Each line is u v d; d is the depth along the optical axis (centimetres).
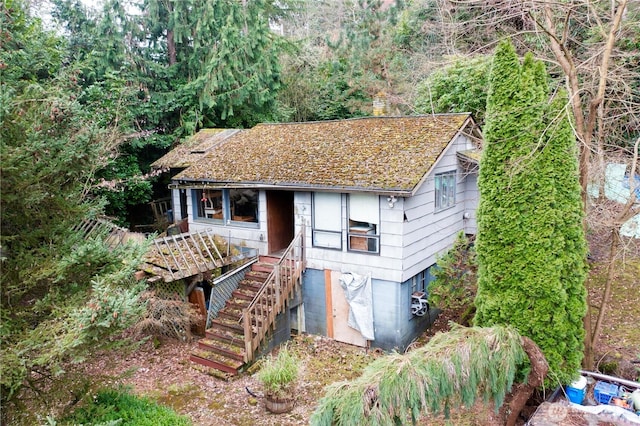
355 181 1141
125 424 720
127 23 1997
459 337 723
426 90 1834
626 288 1307
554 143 779
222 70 2061
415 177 1080
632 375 920
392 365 649
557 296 783
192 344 1255
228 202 1433
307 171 1266
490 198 839
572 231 787
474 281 1086
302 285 1305
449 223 1411
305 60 2778
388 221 1133
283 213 1421
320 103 2783
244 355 1097
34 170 642
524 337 767
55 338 619
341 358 1162
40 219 698
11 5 1205
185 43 2192
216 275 1316
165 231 1630
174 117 2139
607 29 1014
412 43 2370
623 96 1009
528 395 774
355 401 599
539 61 811
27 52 1268
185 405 977
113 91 1692
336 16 3164
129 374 788
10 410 674
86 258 675
